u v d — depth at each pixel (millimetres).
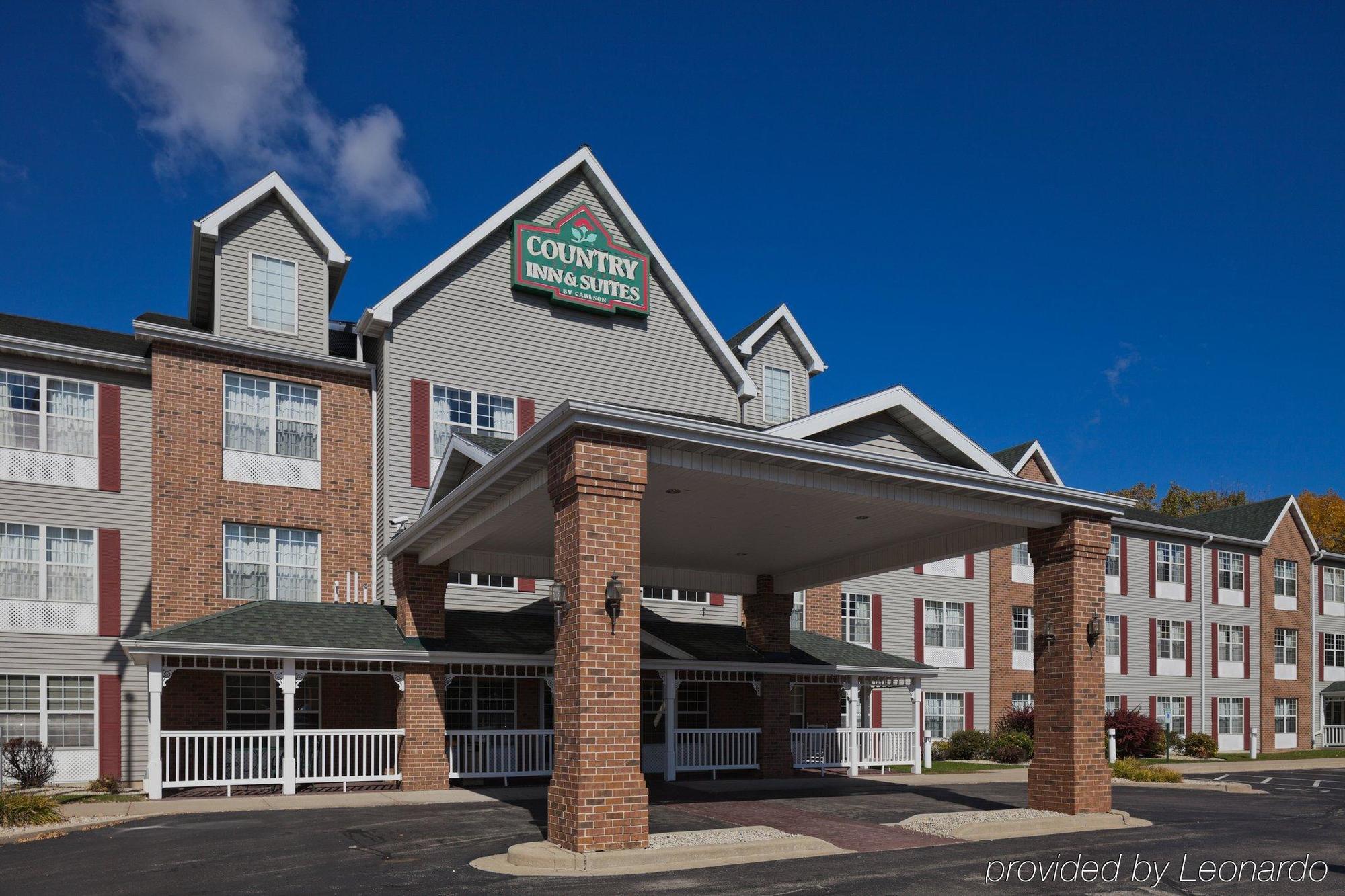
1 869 11500
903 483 14922
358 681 22453
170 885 10469
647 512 16719
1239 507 47594
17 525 20906
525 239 25375
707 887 10469
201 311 24500
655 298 27516
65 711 20859
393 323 23625
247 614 19516
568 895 10000
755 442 13297
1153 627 39781
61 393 21781
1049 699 16219
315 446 23141
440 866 11438
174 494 21312
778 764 23203
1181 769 31844
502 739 20797
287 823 14727
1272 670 43531
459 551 18984
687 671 22656
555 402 25453
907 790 20547
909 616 34000
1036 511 16172
